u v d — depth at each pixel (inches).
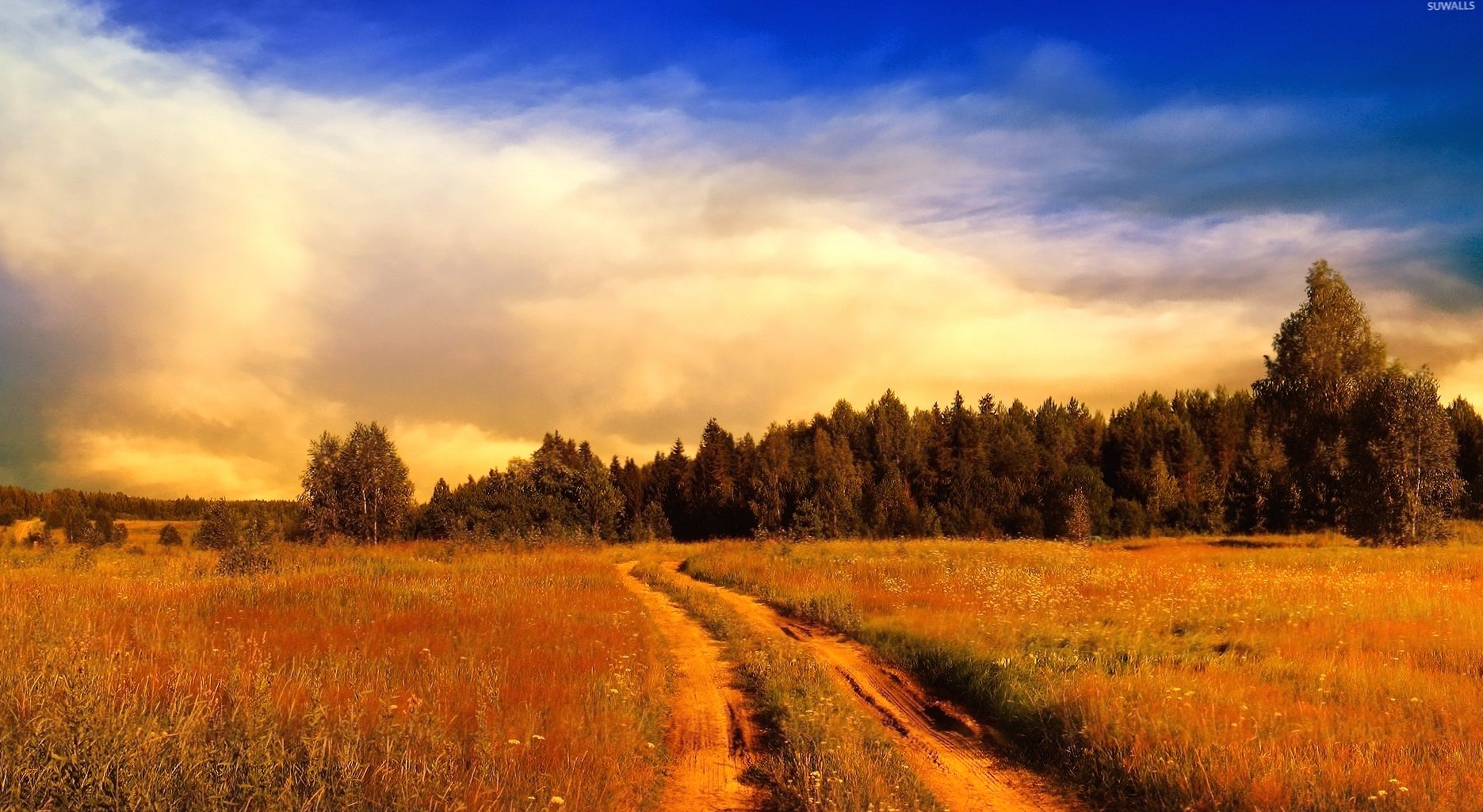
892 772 324.5
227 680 341.7
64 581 791.7
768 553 1480.1
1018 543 1779.0
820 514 2437.3
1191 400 4175.7
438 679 402.0
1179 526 2362.2
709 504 3501.5
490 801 255.3
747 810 298.4
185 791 220.2
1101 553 1531.7
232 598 701.9
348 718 289.3
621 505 2202.3
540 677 425.7
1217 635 565.9
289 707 319.0
